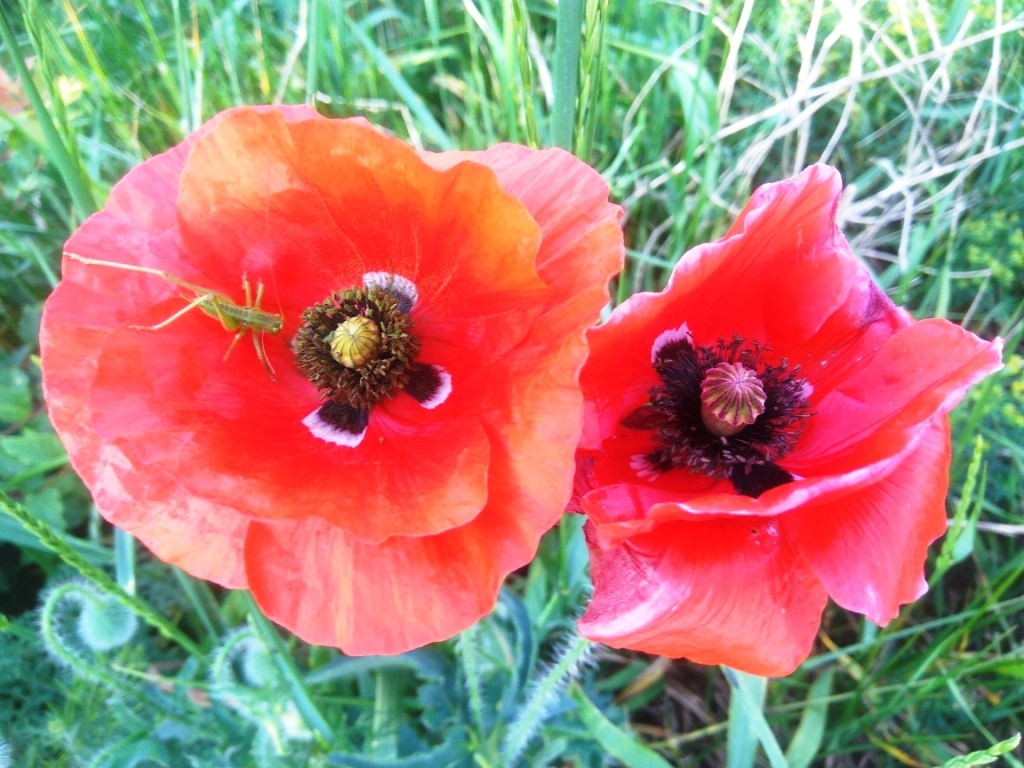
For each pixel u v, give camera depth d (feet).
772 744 0.57
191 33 0.87
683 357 0.44
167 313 0.41
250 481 0.37
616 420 0.43
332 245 0.44
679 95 0.89
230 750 0.58
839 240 0.44
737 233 0.37
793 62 0.93
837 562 0.38
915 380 0.41
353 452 0.42
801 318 0.45
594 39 0.57
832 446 0.44
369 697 0.69
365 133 0.37
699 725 0.75
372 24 0.88
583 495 0.41
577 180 0.42
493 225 0.38
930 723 0.73
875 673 0.72
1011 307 0.83
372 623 0.39
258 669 0.58
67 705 0.60
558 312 0.38
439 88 0.94
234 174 0.40
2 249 0.79
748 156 0.81
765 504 0.33
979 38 0.77
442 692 0.62
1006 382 0.77
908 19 0.86
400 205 0.40
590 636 0.37
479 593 0.38
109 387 0.38
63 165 0.57
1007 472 0.77
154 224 0.44
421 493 0.38
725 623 0.37
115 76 0.83
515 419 0.37
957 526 0.58
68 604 0.67
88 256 0.43
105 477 0.40
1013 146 0.78
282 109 0.45
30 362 0.80
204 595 0.72
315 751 0.56
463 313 0.44
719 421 0.43
